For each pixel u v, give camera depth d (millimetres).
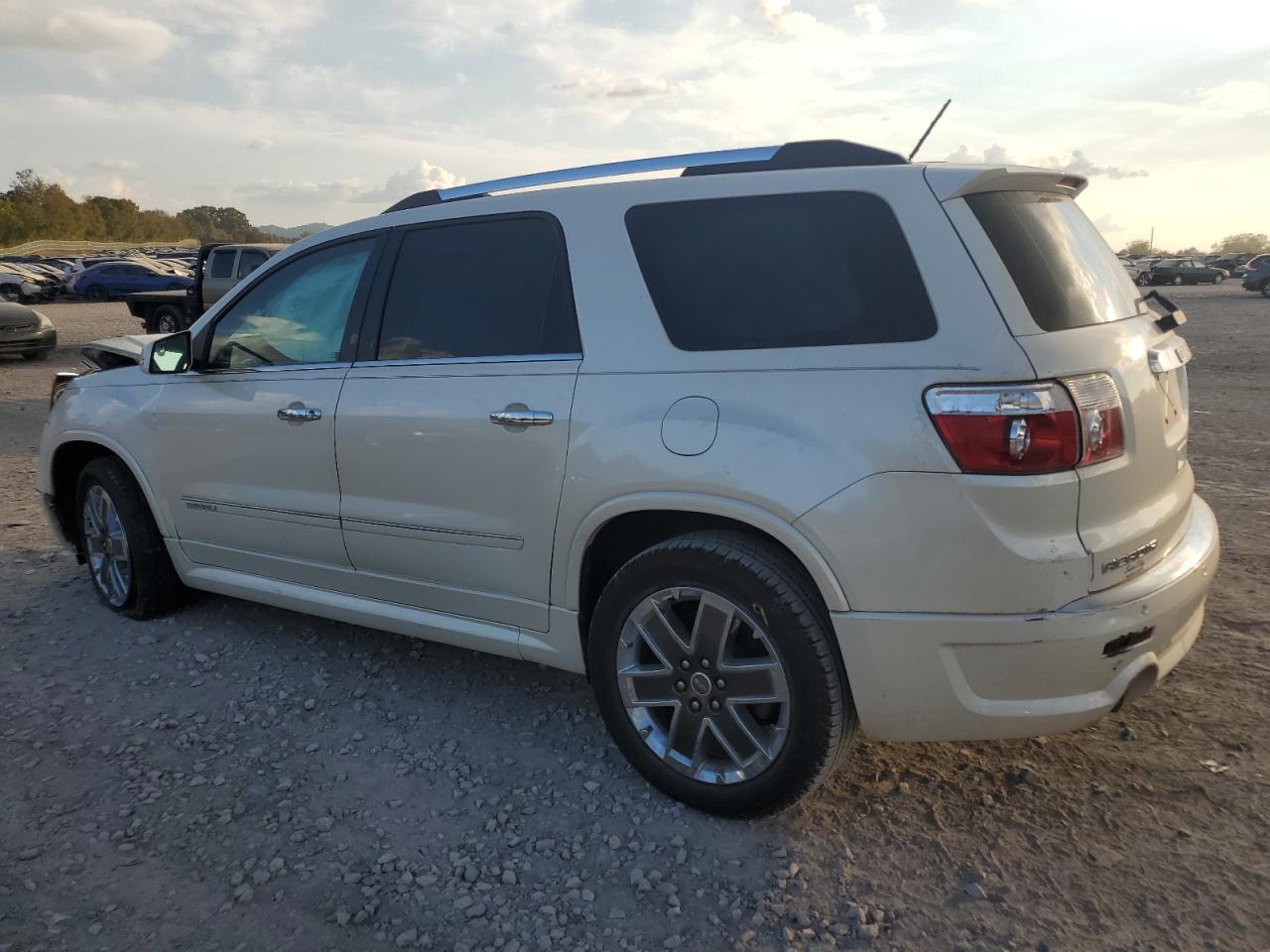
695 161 3021
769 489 2537
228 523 3982
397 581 3508
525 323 3119
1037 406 2338
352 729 3438
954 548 2383
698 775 2846
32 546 5617
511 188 3387
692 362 2742
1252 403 10398
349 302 3600
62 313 27406
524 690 3744
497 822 2857
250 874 2623
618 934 2387
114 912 2471
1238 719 3305
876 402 2453
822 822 2824
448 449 3188
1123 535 2514
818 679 2570
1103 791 2920
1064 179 2902
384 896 2527
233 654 4078
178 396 4070
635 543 3105
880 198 2625
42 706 3607
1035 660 2404
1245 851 2621
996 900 2471
